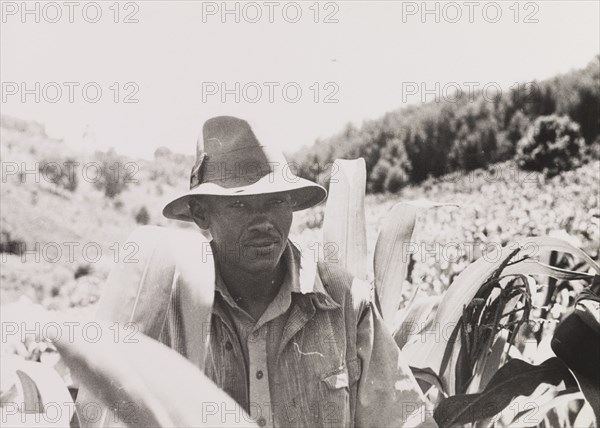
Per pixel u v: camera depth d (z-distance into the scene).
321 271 1.45
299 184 1.38
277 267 1.41
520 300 1.75
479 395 1.55
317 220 2.80
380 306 1.76
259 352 1.38
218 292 1.39
